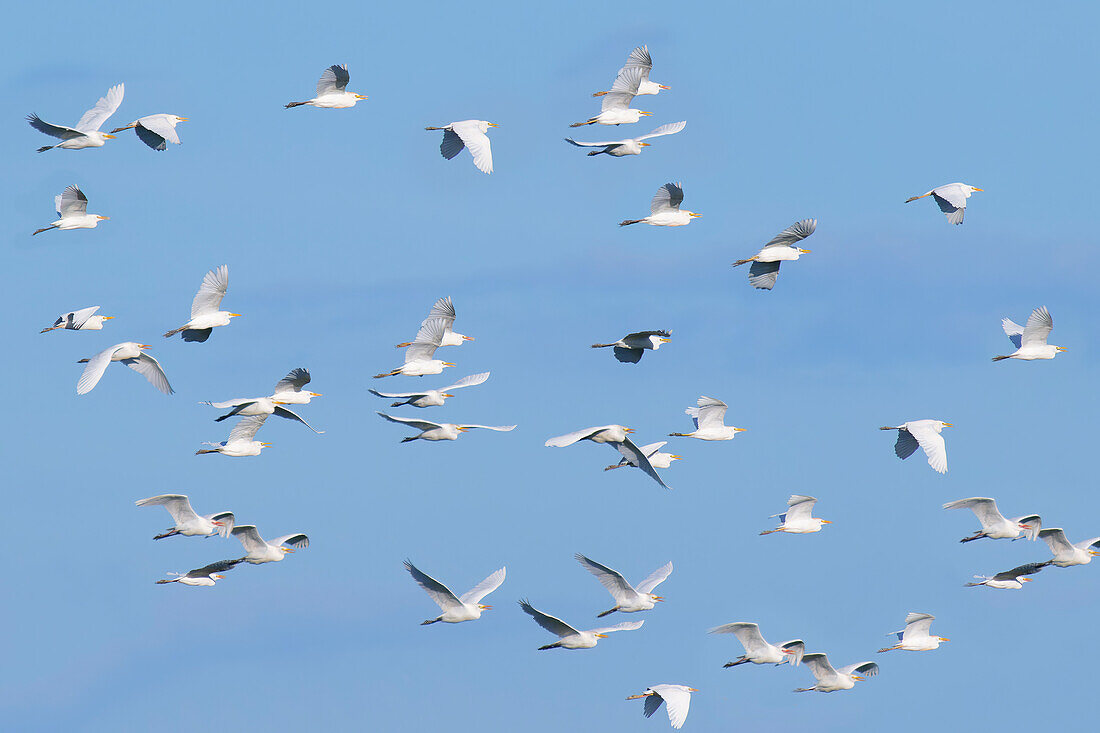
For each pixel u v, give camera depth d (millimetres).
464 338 59094
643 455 52594
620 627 52312
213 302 56250
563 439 52094
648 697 51281
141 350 55031
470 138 56781
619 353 59094
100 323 57969
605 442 52625
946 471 55375
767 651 56344
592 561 52344
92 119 58812
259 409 56812
